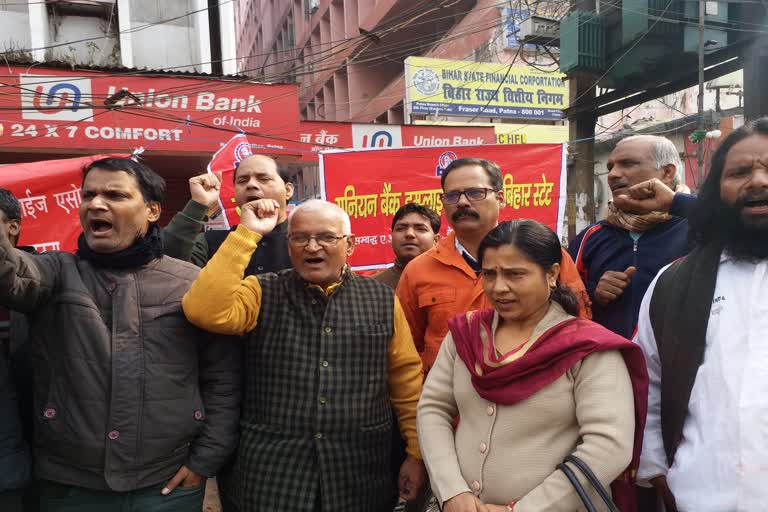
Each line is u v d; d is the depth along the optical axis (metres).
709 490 1.55
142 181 1.99
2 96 7.21
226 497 2.20
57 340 1.89
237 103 8.39
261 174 2.92
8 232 2.28
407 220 3.36
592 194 11.11
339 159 4.78
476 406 1.71
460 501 1.59
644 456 1.73
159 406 1.91
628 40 8.80
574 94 11.31
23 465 1.92
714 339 1.62
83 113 7.59
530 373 1.62
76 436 1.83
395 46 22.97
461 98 16.66
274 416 2.04
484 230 2.44
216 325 1.93
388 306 2.22
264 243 2.93
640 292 2.30
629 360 1.63
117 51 9.56
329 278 2.12
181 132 8.09
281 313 2.12
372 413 2.11
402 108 20.05
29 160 7.95
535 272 1.67
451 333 1.84
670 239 2.28
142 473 1.88
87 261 2.00
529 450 1.60
